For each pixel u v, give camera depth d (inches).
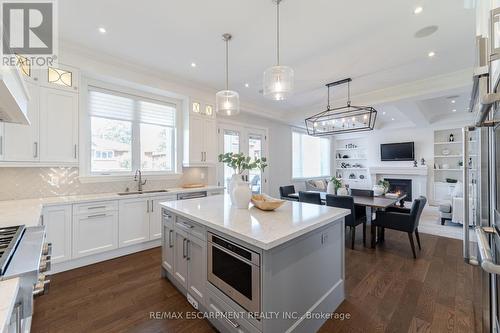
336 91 182.1
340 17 91.7
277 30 100.2
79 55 118.5
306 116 234.5
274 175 256.8
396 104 189.8
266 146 246.2
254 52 120.2
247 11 88.1
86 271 108.0
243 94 190.2
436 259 122.0
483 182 54.2
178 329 70.7
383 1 82.7
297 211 83.0
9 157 98.6
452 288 93.1
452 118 265.9
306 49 116.7
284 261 60.2
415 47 114.9
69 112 115.5
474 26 97.6
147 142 157.9
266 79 91.7
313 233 70.8
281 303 59.5
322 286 75.2
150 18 92.5
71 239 109.0
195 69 140.5
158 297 87.0
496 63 36.2
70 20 93.1
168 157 168.6
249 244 58.3
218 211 83.1
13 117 58.4
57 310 79.3
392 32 102.0
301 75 149.6
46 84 108.7
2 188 107.1
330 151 362.3
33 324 72.2
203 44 112.3
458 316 76.0
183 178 174.1
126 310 79.4
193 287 80.6
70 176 124.7
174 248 92.3
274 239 54.3
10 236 48.7
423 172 284.4
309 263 69.2
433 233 168.4
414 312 78.5
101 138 138.3
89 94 132.4
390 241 151.6
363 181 344.5
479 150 55.4
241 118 220.8
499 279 47.4
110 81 136.8
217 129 201.0
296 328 63.7
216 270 69.6
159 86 150.2
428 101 214.2
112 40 108.7
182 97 166.9
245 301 59.7
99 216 117.8
